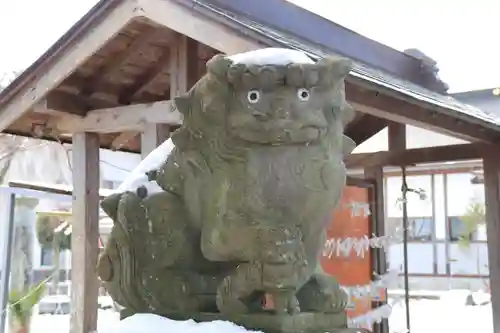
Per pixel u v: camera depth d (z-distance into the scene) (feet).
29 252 19.56
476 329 23.91
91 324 14.69
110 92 15.55
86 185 15.25
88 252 15.01
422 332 22.94
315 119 4.93
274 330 4.84
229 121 5.02
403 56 18.30
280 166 4.94
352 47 16.37
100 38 12.73
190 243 5.74
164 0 11.55
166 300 5.72
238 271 5.17
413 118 12.35
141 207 5.87
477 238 31.40
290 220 5.04
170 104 13.43
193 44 13.46
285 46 10.06
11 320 19.17
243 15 13.20
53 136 16.93
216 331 4.87
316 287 5.37
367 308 14.25
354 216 14.51
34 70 13.78
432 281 32.53
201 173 5.38
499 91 24.32
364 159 16.20
